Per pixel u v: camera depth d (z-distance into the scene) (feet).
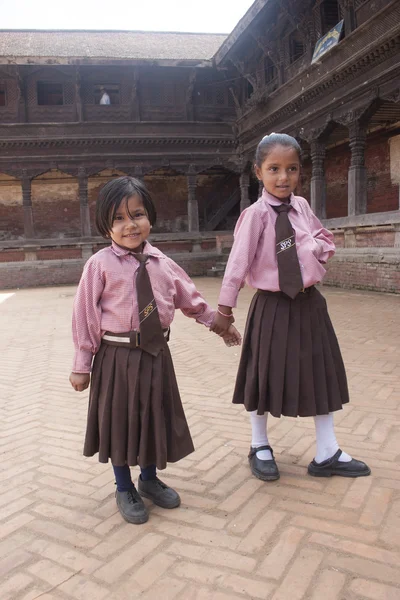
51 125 68.08
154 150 70.59
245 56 64.34
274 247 7.96
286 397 8.05
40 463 9.78
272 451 8.98
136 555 6.54
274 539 6.72
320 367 8.09
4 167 67.92
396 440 9.87
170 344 21.77
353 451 9.45
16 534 7.21
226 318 8.05
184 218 84.17
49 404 13.79
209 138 71.10
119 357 7.23
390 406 11.89
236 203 84.38
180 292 7.92
